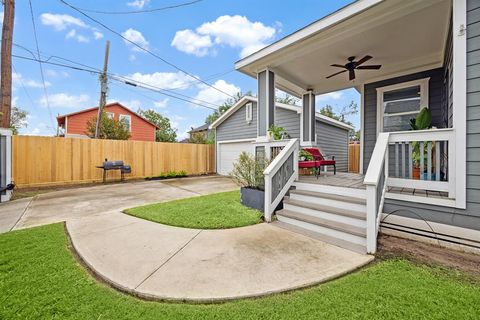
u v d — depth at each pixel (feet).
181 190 24.71
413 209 9.91
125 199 19.86
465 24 8.63
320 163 17.67
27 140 25.30
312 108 22.65
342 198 11.68
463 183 8.71
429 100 16.81
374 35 12.87
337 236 10.17
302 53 15.08
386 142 10.33
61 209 16.28
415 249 8.98
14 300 5.98
